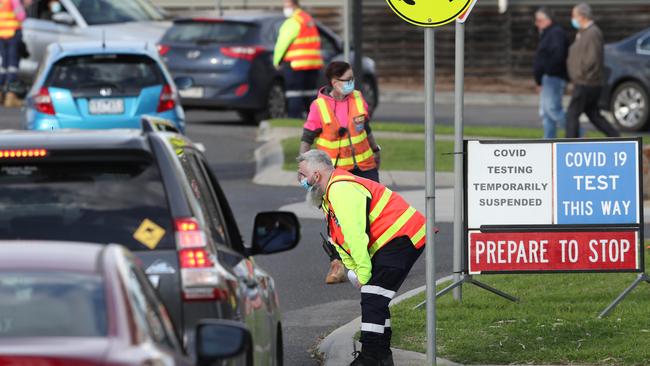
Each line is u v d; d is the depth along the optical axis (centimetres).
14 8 9181
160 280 1958
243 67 8344
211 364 1784
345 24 7469
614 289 3947
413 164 6712
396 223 3062
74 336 1512
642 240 3588
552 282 4088
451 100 11931
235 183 6438
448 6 3073
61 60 5941
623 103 8562
